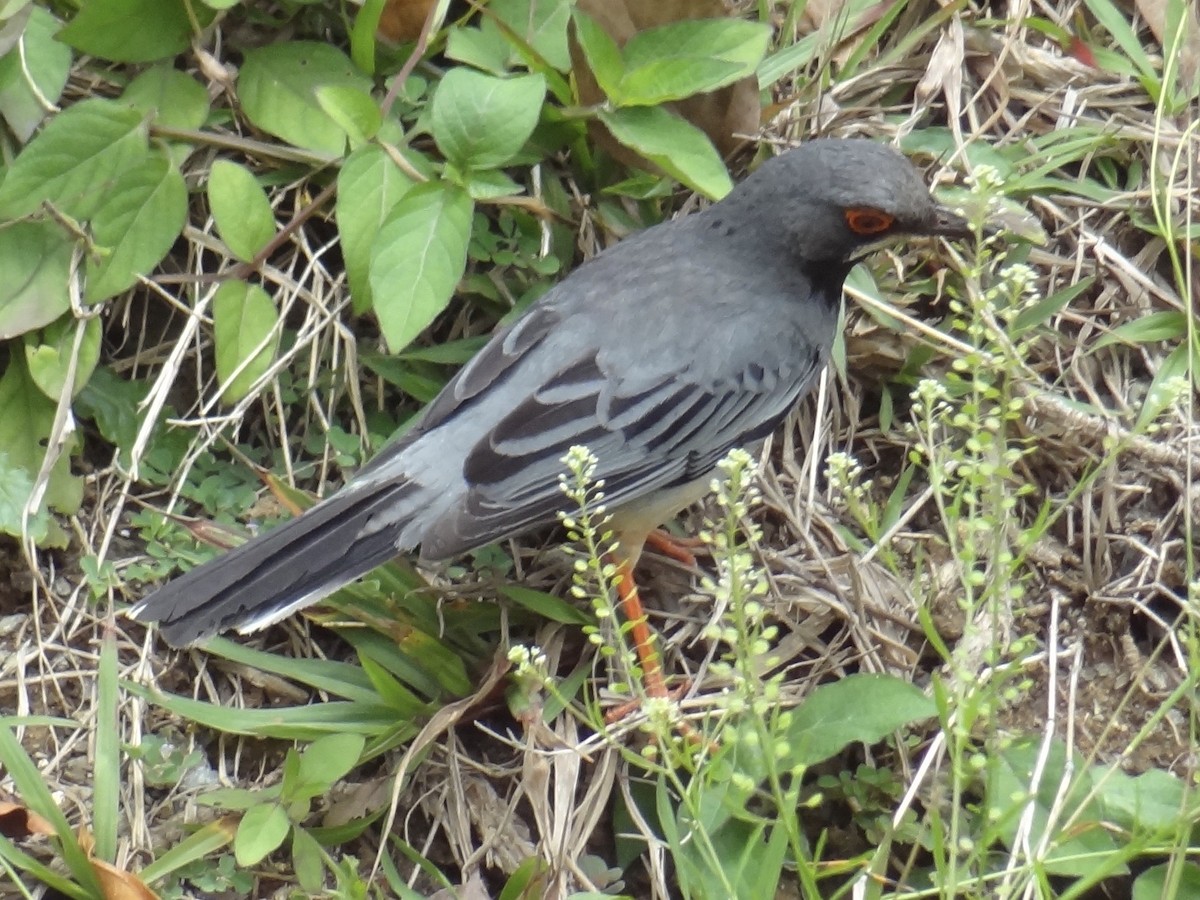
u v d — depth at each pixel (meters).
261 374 10.45
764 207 10.27
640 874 9.56
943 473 9.20
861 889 9.09
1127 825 9.20
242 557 9.20
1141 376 11.34
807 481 10.84
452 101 10.15
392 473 9.58
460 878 9.43
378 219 10.24
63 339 10.20
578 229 11.28
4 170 10.33
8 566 9.92
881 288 11.34
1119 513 10.77
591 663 10.04
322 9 11.26
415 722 9.70
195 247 10.71
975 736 9.59
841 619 10.38
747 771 9.06
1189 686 7.95
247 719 9.47
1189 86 11.84
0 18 10.12
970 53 12.06
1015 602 10.50
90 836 8.84
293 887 9.16
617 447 9.77
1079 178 11.73
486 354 9.95
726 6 11.20
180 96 10.69
